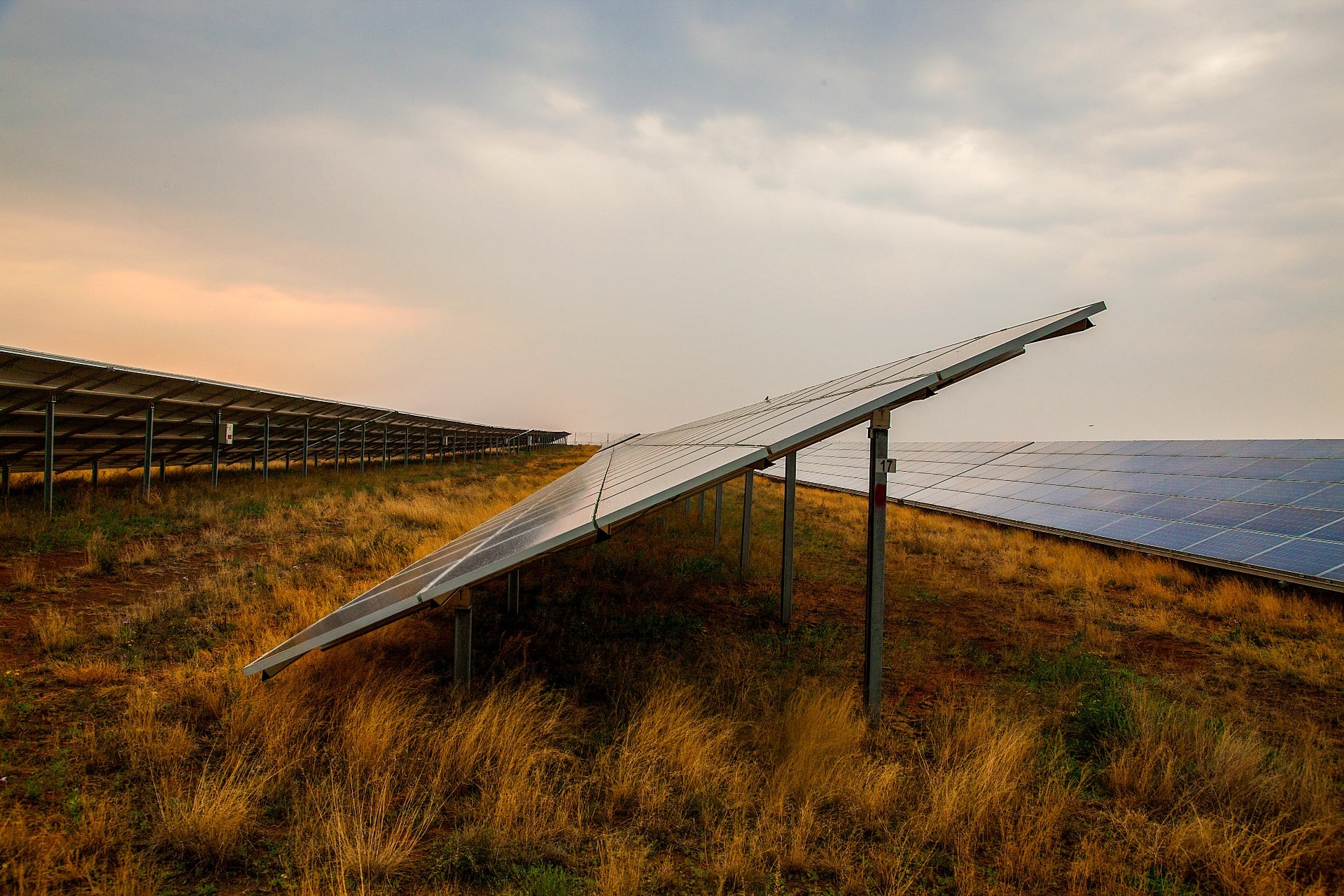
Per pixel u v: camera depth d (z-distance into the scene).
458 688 6.45
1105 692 6.96
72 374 15.03
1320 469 14.70
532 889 3.87
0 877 3.62
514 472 42.22
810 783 5.15
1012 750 5.49
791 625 9.92
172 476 25.77
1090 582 12.88
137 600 9.66
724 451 7.11
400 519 18.67
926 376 6.03
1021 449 27.72
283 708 5.85
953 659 8.56
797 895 4.03
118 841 4.10
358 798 4.77
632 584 11.73
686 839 4.54
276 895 3.78
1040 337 6.01
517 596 9.70
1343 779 5.63
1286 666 8.27
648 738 5.62
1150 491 17.62
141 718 5.63
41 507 15.48
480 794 4.99
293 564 12.50
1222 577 12.90
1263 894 4.04
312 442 32.84
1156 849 4.49
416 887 3.91
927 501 24.22
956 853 4.48
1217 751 5.55
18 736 5.45
